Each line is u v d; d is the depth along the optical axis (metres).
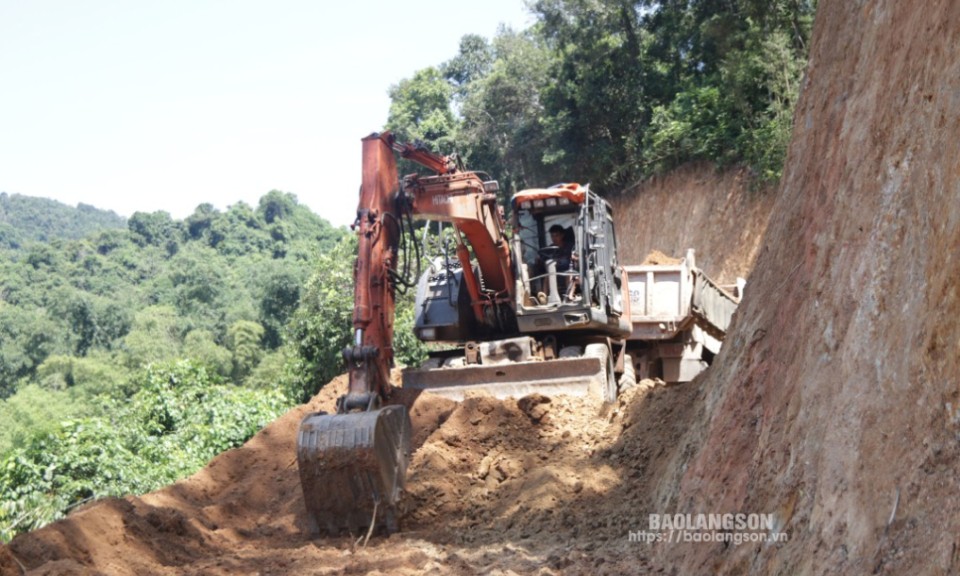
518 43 49.44
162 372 19.69
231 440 18.09
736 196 28.92
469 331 13.83
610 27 37.25
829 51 8.46
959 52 5.13
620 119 37.19
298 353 23.72
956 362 4.39
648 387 11.16
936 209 4.94
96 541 8.28
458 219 11.72
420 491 10.01
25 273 98.56
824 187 7.26
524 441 10.91
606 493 9.39
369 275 10.67
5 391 71.75
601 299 12.73
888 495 4.60
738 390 7.38
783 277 7.69
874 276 5.51
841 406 5.41
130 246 108.12
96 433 15.51
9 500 13.82
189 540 9.26
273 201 110.00
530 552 8.17
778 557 5.46
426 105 55.62
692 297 16.95
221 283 83.81
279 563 8.41
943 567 3.99
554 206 12.91
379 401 10.47
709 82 33.84
